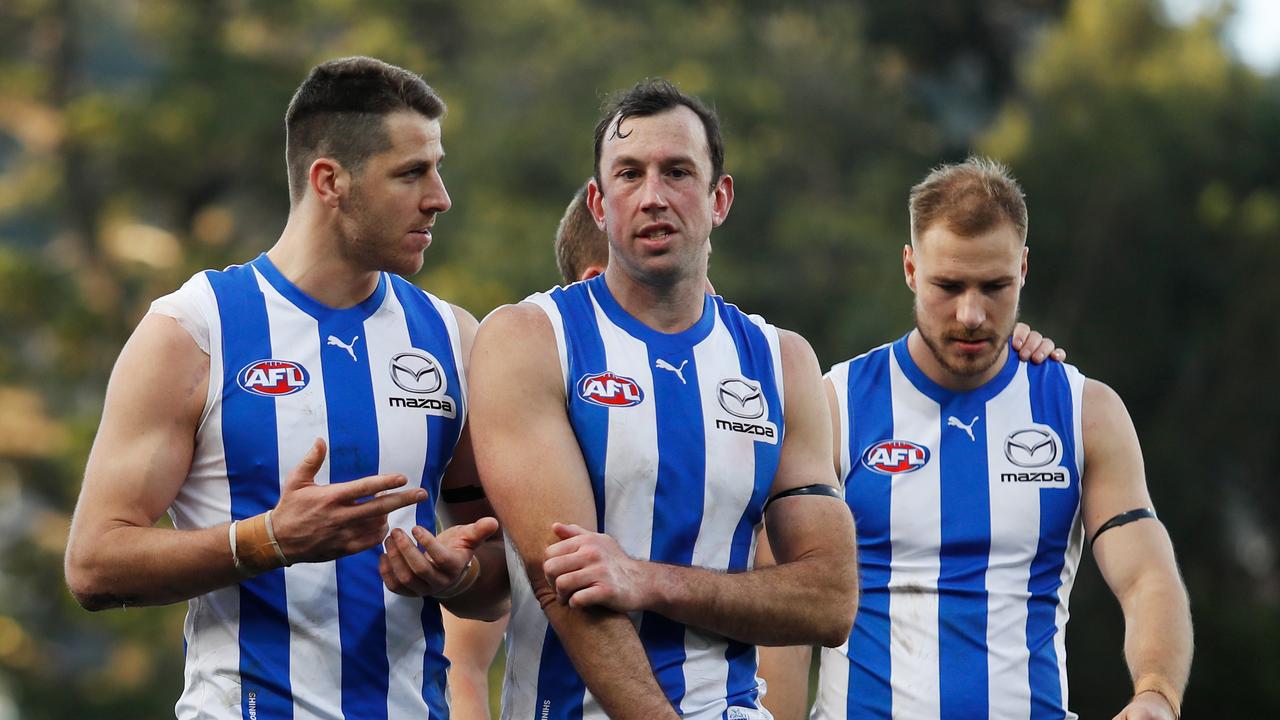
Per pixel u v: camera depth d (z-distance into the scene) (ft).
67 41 283.79
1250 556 253.24
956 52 317.83
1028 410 58.54
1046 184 261.65
